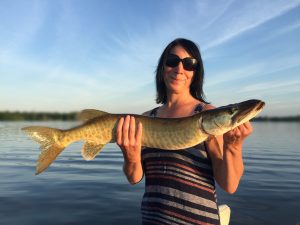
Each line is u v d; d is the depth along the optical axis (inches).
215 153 34.4
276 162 150.3
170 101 39.8
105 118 39.0
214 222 33.9
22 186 98.5
